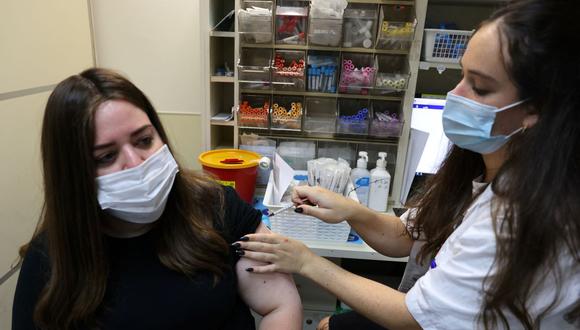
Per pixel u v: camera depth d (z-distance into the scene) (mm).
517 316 689
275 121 1696
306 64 1648
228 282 962
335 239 1430
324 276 943
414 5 1543
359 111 1713
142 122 828
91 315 852
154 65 2008
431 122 1710
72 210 814
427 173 1745
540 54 636
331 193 1170
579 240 629
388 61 1687
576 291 653
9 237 1607
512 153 732
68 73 1840
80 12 1875
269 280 1022
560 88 635
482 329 729
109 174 803
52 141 778
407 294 840
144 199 826
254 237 989
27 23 1586
